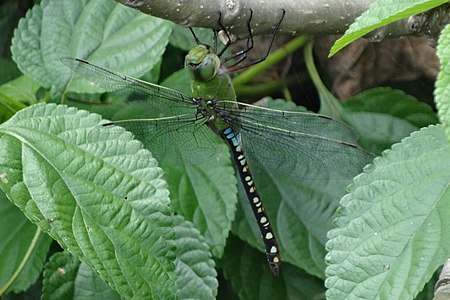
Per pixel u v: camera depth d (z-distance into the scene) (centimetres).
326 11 84
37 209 82
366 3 84
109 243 82
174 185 90
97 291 88
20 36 91
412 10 78
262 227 91
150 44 91
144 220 83
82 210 82
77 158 83
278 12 83
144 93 89
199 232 88
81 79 91
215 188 90
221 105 89
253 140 90
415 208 82
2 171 83
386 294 81
